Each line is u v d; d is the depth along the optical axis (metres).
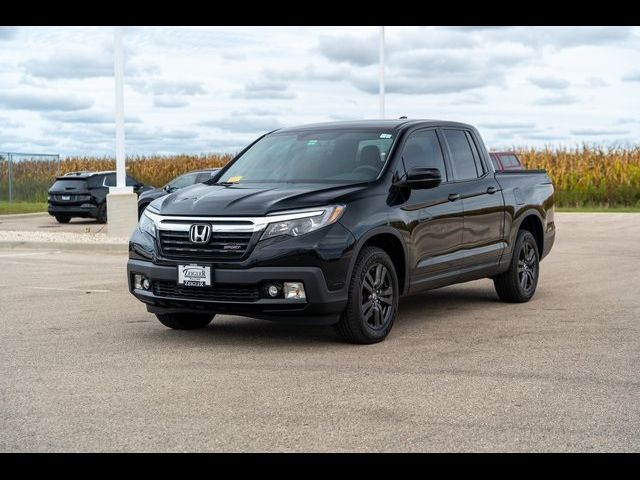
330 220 7.42
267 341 7.93
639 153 36.09
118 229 19.28
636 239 19.62
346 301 7.48
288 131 9.26
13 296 10.91
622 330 8.43
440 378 6.44
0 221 28.38
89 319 9.16
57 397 5.92
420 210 8.39
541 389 6.11
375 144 8.57
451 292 11.31
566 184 35.81
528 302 10.37
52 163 39.47
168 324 8.45
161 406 5.68
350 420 5.34
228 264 7.36
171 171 43.62
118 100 19.19
